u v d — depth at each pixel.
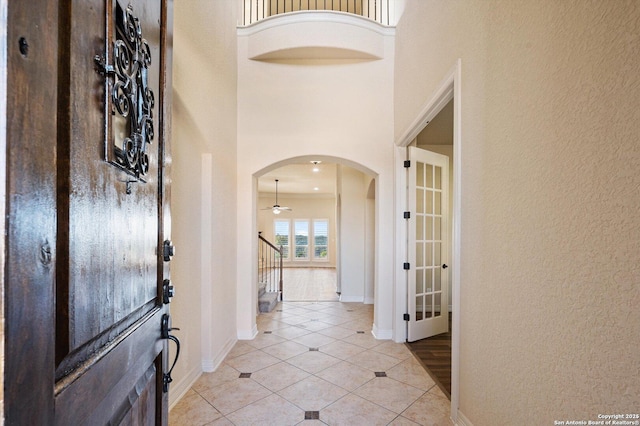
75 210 0.57
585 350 1.08
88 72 0.61
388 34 3.95
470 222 1.93
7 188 0.40
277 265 13.01
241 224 3.84
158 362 1.07
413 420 2.16
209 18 2.86
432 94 2.58
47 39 0.48
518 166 1.46
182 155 2.36
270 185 10.57
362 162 3.92
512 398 1.49
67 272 0.54
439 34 2.46
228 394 2.47
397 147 3.77
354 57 3.93
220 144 3.15
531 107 1.37
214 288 2.96
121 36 0.76
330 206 13.12
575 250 1.12
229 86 3.50
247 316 3.80
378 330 3.83
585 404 1.07
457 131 2.12
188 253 2.52
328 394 2.49
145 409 0.93
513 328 1.49
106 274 0.69
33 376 0.45
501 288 1.59
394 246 3.80
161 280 1.08
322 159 4.05
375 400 2.41
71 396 0.55
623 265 0.94
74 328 0.56
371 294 5.86
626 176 0.93
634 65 0.91
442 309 4.07
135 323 0.86
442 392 2.53
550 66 1.25
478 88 1.85
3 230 0.39
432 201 4.03
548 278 1.26
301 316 4.88
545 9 1.28
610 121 0.99
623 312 0.94
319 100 3.96
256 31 3.88
